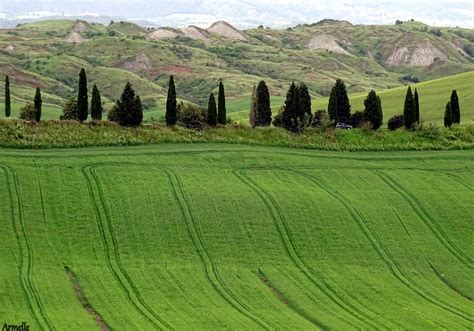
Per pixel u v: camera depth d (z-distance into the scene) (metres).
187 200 107.00
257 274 89.69
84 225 97.75
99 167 117.00
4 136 125.00
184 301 79.94
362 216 107.69
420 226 106.88
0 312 72.81
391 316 79.06
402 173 127.62
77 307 76.44
